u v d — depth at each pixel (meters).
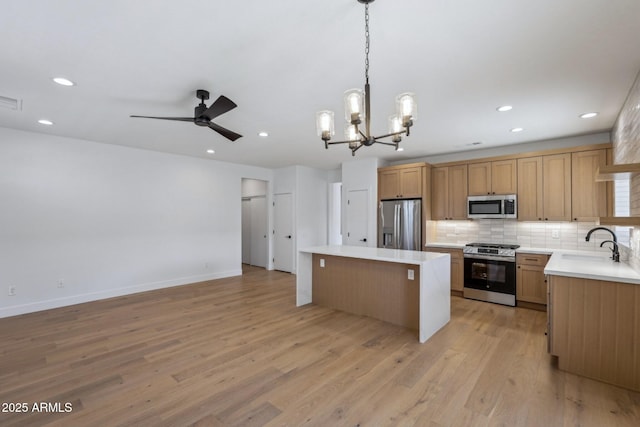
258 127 3.88
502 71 2.41
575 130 3.98
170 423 1.89
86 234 4.55
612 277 2.30
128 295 4.91
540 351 2.88
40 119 3.55
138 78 2.51
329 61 2.26
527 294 4.20
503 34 1.93
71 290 4.41
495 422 1.90
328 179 7.56
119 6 1.65
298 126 3.84
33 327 3.50
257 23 1.81
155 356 2.79
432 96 2.89
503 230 4.91
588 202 3.97
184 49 2.09
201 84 2.63
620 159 3.31
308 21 1.79
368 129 2.20
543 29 1.87
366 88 2.11
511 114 3.38
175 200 5.56
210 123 2.82
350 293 4.04
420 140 4.51
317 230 7.30
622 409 2.03
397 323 3.61
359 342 3.09
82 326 3.54
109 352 2.87
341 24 1.83
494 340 3.14
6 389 2.26
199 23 1.81
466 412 2.00
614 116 3.41
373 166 5.82
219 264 6.24
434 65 2.32
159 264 5.35
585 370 2.43
